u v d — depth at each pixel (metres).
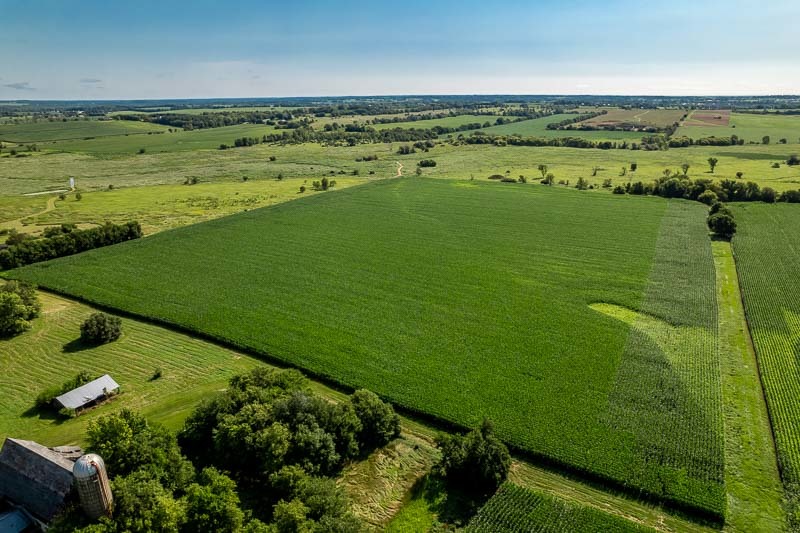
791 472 41.81
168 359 60.81
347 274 85.38
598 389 53.50
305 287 80.00
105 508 32.97
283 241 102.94
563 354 60.44
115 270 87.25
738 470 42.72
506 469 41.62
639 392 52.88
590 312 71.19
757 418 49.09
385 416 46.78
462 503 40.62
